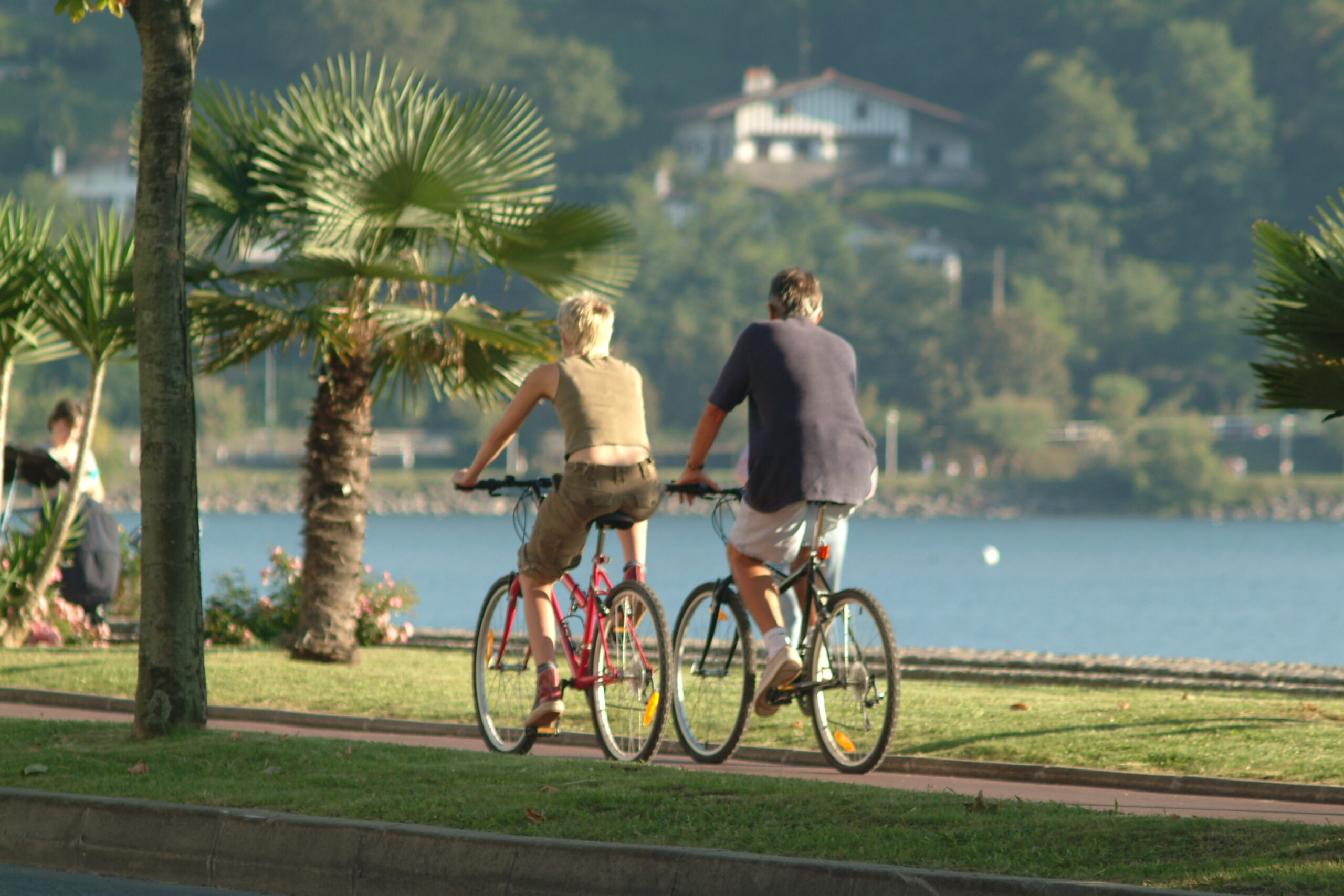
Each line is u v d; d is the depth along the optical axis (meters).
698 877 19.33
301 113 45.03
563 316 28.73
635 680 27.48
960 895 18.23
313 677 40.69
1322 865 18.47
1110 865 18.89
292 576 58.84
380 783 23.98
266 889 21.55
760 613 27.77
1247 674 42.84
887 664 26.66
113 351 50.09
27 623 50.78
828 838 20.27
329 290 45.81
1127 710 32.53
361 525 46.69
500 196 45.34
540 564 28.19
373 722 34.28
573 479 27.56
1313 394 28.20
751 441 27.70
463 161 44.09
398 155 43.31
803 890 18.84
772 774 28.08
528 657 29.58
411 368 47.22
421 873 20.66
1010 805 22.08
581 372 28.05
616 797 22.62
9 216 49.62
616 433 27.84
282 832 21.70
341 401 46.34
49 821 23.34
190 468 28.67
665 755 31.11
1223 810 24.25
